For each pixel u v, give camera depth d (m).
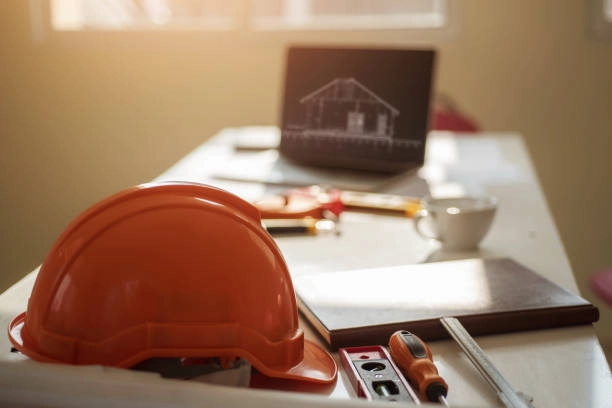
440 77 2.75
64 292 0.60
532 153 2.77
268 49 2.84
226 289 0.60
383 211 1.26
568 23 2.64
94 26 2.97
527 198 1.36
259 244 0.63
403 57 1.45
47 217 3.11
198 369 0.61
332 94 1.50
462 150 1.87
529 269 0.90
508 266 0.90
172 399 0.41
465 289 0.82
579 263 2.81
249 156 1.67
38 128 3.03
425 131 1.42
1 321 0.76
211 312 0.60
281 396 0.41
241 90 2.90
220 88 2.91
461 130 2.30
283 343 0.63
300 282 0.86
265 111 2.90
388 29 2.74
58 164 3.06
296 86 1.54
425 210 1.07
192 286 0.59
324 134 1.51
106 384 0.42
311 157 1.52
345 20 2.89
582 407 0.60
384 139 1.45
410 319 0.74
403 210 1.25
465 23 2.70
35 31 2.95
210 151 1.76
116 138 3.02
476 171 1.60
